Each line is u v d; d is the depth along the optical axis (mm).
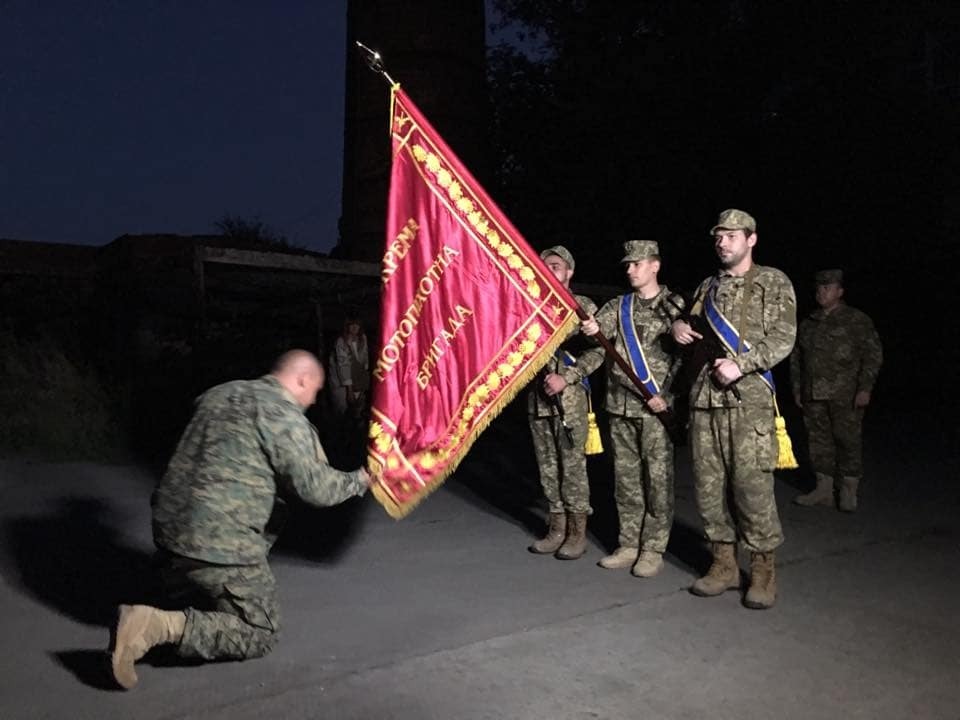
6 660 4137
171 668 4051
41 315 11750
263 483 3898
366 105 15719
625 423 5586
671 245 20734
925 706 3674
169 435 9688
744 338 4895
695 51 20844
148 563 5719
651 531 5531
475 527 6875
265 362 11672
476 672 4020
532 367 4812
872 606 4906
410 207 4715
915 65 23859
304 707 3666
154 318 11203
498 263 4820
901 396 18000
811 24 20703
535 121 21266
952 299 18125
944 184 22172
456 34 15852
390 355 4590
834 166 20734
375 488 4438
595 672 4023
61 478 7918
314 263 11555
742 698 3756
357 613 4828
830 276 7469
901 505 7664
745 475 4840
